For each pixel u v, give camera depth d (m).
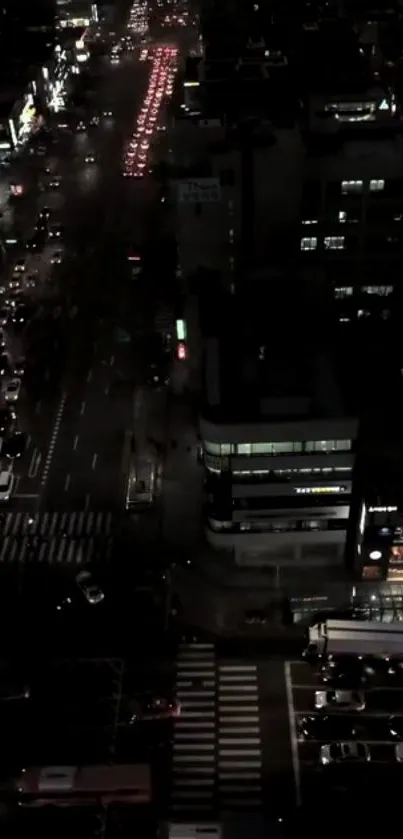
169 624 89.00
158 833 68.88
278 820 70.94
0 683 83.44
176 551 97.31
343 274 124.75
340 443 82.44
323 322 105.31
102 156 194.88
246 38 191.12
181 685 83.25
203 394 86.38
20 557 97.56
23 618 90.25
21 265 153.12
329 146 116.88
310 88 153.50
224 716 80.50
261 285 116.62
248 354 93.06
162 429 115.31
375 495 82.81
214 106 147.75
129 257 153.38
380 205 117.38
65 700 82.06
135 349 130.75
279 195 117.94
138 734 79.19
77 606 91.38
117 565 95.88
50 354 130.38
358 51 181.50
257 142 115.69
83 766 74.50
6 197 179.12
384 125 127.75
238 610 90.06
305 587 92.06
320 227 120.75
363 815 71.38
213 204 118.12
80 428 116.19
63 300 143.50
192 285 121.81
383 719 79.62
